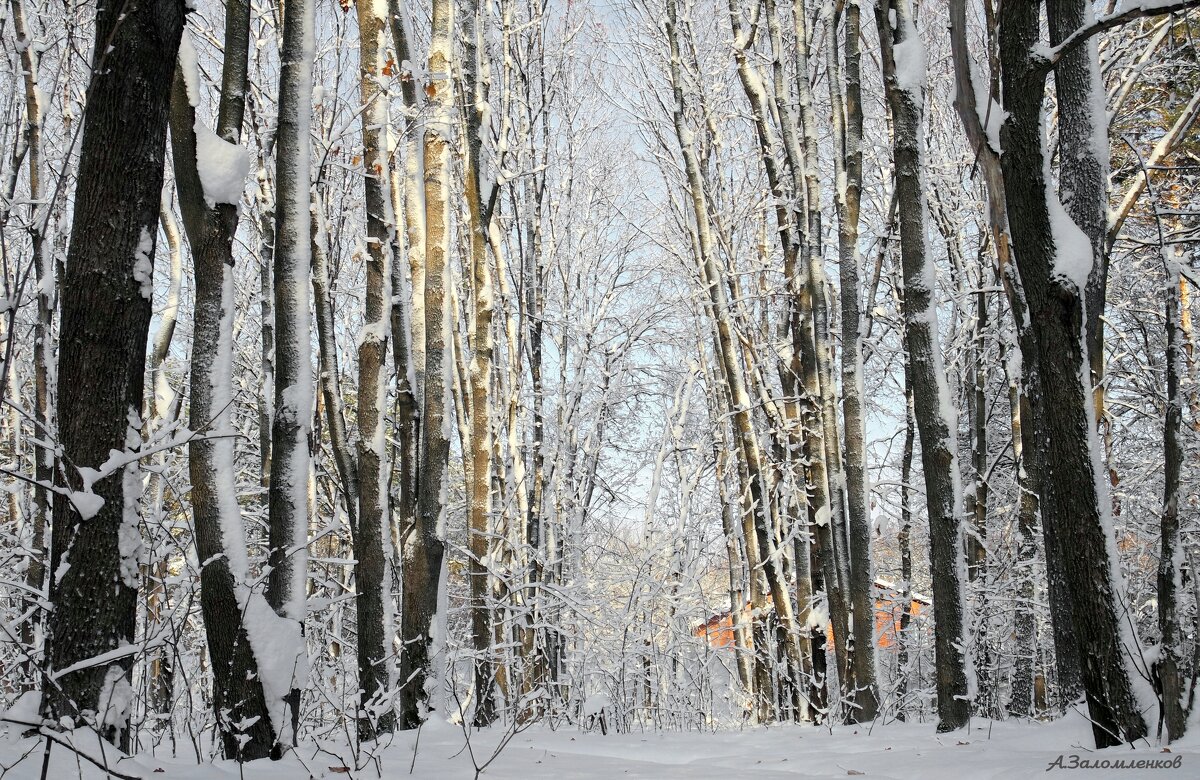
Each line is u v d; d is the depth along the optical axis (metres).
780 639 11.77
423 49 13.72
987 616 12.78
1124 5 4.50
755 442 11.91
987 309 14.31
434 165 8.61
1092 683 4.82
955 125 14.73
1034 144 4.84
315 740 4.99
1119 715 4.73
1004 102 4.94
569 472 16.45
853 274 9.26
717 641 16.28
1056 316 4.82
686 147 12.16
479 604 10.12
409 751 5.64
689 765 5.52
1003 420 17.73
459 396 12.75
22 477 3.61
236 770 4.03
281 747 4.69
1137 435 15.44
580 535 15.36
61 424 3.84
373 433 7.64
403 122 10.17
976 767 4.68
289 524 5.25
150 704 6.51
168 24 4.03
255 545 12.15
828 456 10.05
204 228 4.93
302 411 5.36
